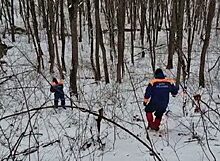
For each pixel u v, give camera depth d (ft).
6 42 72.59
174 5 46.93
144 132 26.91
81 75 54.70
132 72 54.19
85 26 86.12
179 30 44.19
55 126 28.73
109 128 27.66
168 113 31.42
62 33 57.06
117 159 22.06
